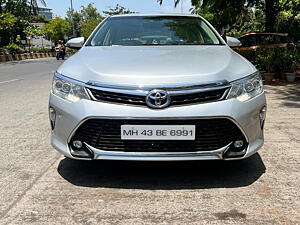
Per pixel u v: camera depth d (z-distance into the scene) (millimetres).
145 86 2803
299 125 5141
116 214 2594
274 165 3523
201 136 2824
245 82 2979
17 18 33969
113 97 2838
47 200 2820
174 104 2795
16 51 32906
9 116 5984
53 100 3061
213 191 2947
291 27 18609
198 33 4359
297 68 10484
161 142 2824
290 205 2699
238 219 2502
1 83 11117
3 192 2975
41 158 3824
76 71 3088
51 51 44094
